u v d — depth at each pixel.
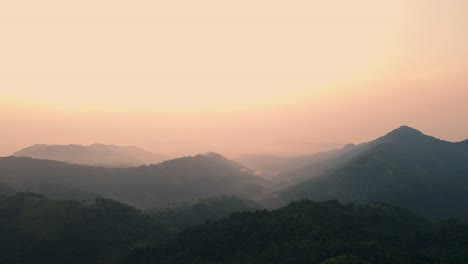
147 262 197.25
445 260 160.62
